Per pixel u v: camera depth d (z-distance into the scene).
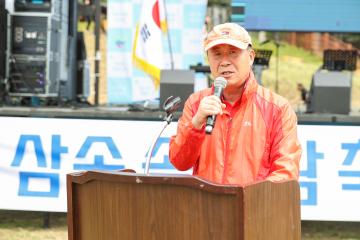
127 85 14.15
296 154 4.10
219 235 3.15
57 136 9.09
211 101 3.86
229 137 4.19
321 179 8.84
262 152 4.12
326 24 15.29
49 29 13.34
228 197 3.12
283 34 28.48
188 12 14.20
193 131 3.99
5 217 10.45
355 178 8.80
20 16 13.34
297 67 27.98
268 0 15.16
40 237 9.10
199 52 14.28
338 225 10.34
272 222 3.37
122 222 3.38
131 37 14.11
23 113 9.34
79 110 9.60
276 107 4.18
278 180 3.51
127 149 8.97
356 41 25.88
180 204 3.23
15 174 9.17
